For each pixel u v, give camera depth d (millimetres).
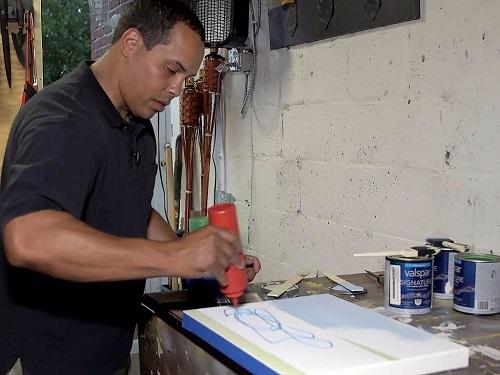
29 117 1147
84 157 1128
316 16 1926
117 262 1002
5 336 1235
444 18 1480
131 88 1299
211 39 2299
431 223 1551
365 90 1759
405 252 1229
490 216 1387
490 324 1087
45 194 1019
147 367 1284
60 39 3467
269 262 2303
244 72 2385
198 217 2273
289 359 852
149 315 1257
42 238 984
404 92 1617
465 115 1439
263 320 1048
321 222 1990
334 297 1230
